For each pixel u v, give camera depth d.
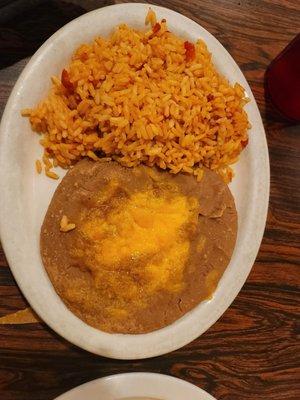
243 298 0.31
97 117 0.26
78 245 0.27
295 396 0.32
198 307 0.28
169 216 0.27
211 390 0.30
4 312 0.27
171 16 0.29
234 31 0.31
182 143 0.27
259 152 0.30
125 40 0.27
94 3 0.29
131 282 0.27
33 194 0.27
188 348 0.30
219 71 0.30
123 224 0.27
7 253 0.26
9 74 0.28
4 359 0.28
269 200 0.31
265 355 0.31
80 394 0.26
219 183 0.29
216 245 0.28
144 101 0.27
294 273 0.32
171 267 0.27
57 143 0.27
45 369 0.28
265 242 0.31
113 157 0.28
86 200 0.27
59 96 0.27
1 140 0.26
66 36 0.27
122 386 0.27
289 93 0.30
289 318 0.32
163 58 0.28
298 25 0.32
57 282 0.26
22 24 0.28
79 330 0.27
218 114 0.28
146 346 0.27
